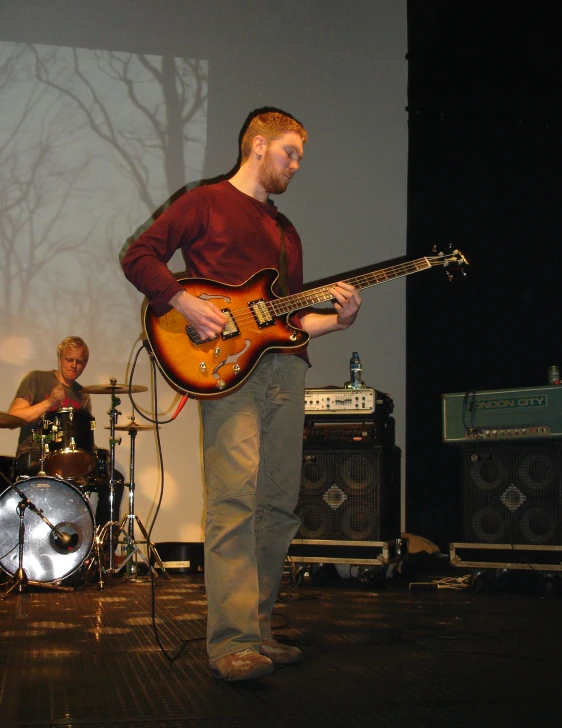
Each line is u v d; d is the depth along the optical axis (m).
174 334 2.03
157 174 5.64
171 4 5.82
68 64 5.62
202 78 5.80
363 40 6.07
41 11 5.63
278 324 2.10
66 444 4.14
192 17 5.85
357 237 5.86
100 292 5.47
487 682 1.87
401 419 5.70
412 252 5.79
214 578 1.91
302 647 2.31
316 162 5.89
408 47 6.06
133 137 5.64
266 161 2.14
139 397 5.43
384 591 3.87
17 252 5.40
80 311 5.43
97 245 5.51
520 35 4.74
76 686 1.83
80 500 4.10
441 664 2.08
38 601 3.56
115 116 5.63
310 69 5.98
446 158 5.51
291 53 5.96
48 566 4.03
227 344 2.03
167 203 5.63
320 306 5.74
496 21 4.87
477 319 5.12
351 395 4.11
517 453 3.92
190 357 2.01
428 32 5.56
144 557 4.62
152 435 5.41
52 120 5.55
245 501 1.94
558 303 4.59
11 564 4.02
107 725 1.51
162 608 3.29
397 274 2.57
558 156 4.65
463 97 5.36
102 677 1.92
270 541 2.12
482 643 2.40
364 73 6.04
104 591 3.97
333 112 5.96
